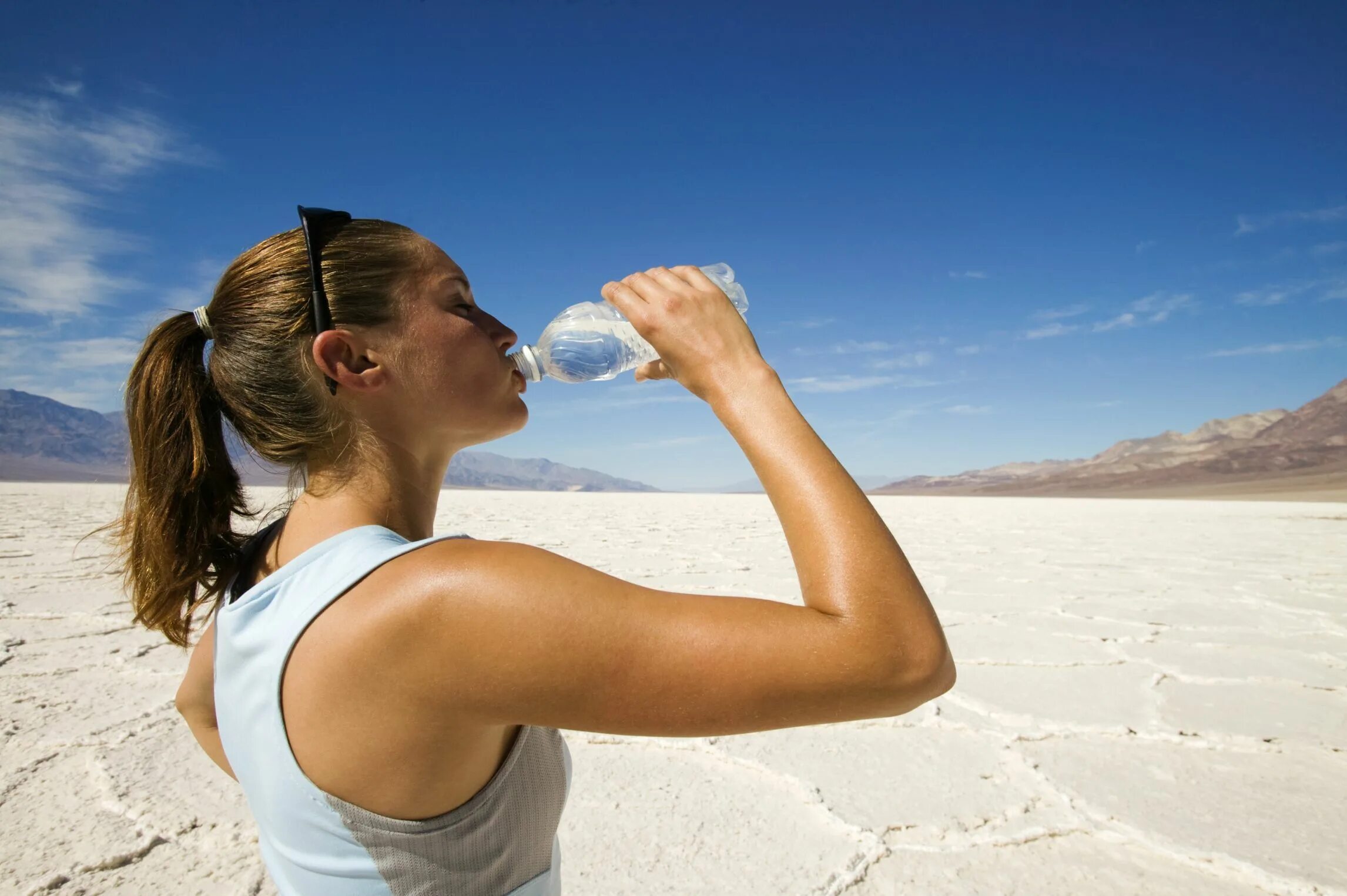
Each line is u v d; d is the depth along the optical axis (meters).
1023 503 29.95
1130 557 7.59
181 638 0.82
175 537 0.76
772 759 2.30
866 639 0.57
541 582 0.56
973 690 2.96
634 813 1.96
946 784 2.13
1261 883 1.66
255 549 0.77
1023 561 7.20
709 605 0.58
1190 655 3.48
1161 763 2.28
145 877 1.64
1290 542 9.59
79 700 2.74
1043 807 1.99
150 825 1.85
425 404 0.74
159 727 2.48
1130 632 3.95
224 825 1.85
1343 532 11.46
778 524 12.96
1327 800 2.04
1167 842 1.82
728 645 0.56
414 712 0.57
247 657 0.63
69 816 1.88
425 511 0.78
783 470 0.63
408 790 0.59
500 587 0.56
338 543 0.64
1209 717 2.65
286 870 0.64
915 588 0.60
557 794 0.71
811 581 0.60
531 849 0.68
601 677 0.55
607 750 2.37
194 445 0.76
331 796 0.60
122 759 2.22
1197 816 1.94
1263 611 4.55
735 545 8.35
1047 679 3.10
